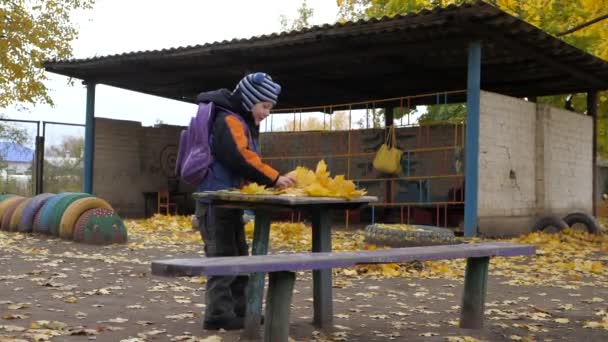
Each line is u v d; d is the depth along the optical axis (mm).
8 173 18484
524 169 14320
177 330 4605
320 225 4523
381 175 17938
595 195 17516
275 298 3734
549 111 15273
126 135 20078
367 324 5059
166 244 10742
